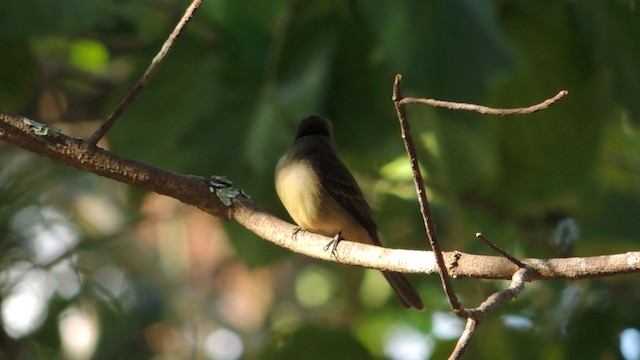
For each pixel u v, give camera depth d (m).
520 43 12.80
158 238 18.81
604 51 12.23
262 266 12.93
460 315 5.75
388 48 10.66
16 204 14.18
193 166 12.48
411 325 17.17
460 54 10.67
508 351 13.71
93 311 15.23
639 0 12.07
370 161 13.50
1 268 13.84
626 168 15.67
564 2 12.46
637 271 6.03
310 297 19.97
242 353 17.66
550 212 14.54
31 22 10.89
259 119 12.18
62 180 16.28
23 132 7.53
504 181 13.66
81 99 16.17
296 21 12.16
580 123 13.12
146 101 12.58
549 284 13.98
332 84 12.27
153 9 14.25
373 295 17.05
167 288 17.72
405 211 14.80
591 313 13.44
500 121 13.23
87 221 17.17
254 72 12.45
